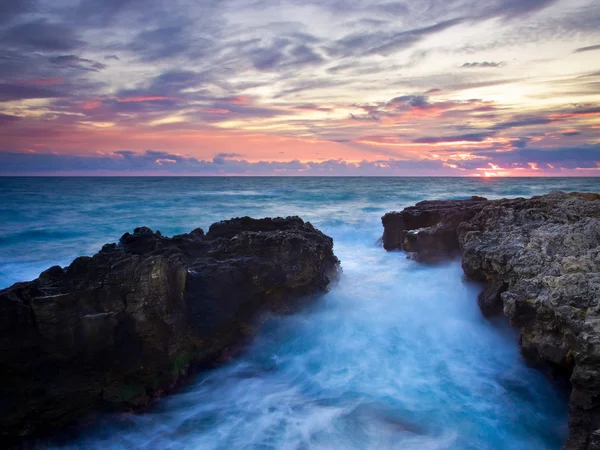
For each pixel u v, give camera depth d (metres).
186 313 7.58
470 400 6.85
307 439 6.09
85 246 19.00
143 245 9.38
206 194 49.03
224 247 9.73
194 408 6.97
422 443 5.91
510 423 6.31
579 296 6.18
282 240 9.77
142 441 6.36
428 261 13.30
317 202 38.94
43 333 6.10
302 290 9.83
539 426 6.25
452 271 12.15
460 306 10.04
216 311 7.98
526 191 54.22
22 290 6.34
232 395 7.29
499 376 7.45
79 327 6.34
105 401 6.59
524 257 7.97
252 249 9.66
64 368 6.30
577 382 5.32
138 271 6.86
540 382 7.06
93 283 6.94
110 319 6.54
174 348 7.08
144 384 6.94
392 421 6.40
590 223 8.63
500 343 8.43
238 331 8.55
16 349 5.91
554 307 6.22
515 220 10.55
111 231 22.67
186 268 7.79
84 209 31.89
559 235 8.47
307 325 9.40
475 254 9.17
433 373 7.62
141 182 101.06
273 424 6.46
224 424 6.57
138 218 27.41
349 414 6.60
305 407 6.85
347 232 20.98
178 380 7.33
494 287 8.62
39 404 6.02
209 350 7.96
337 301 10.64
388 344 8.64
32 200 38.38
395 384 7.34
